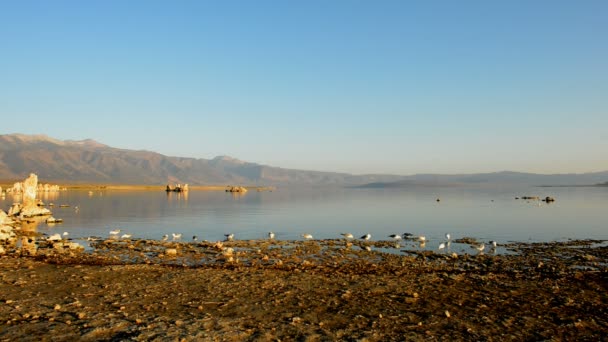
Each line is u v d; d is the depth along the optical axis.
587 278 29.38
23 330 17.12
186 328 17.62
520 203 134.62
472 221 77.75
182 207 113.56
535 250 44.75
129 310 20.03
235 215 90.25
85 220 74.50
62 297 22.09
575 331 18.70
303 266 33.78
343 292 24.08
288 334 17.42
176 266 33.19
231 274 28.27
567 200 150.62
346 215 92.06
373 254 41.22
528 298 23.78
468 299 23.34
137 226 66.81
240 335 17.11
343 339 17.08
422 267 34.34
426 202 145.88
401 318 19.86
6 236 48.72
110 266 30.58
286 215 91.44
